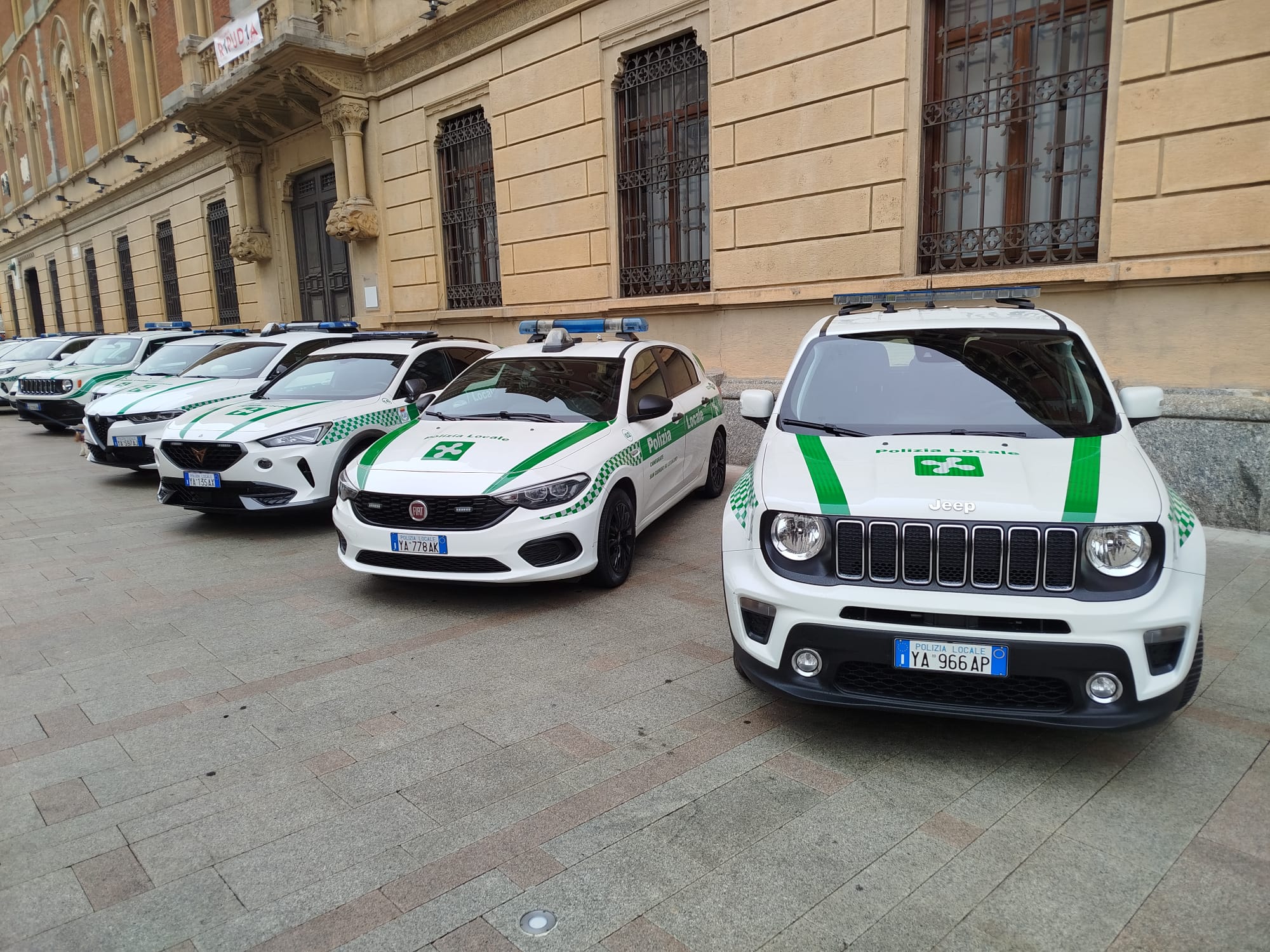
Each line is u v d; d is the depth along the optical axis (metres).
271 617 5.10
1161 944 2.33
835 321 4.77
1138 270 6.53
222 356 10.03
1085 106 7.00
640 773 3.27
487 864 2.73
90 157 25.77
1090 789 3.11
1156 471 3.42
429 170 13.21
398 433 5.91
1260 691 3.82
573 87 10.81
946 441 3.65
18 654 4.57
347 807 3.07
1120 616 2.92
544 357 6.56
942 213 7.91
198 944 2.39
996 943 2.34
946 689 3.12
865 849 2.78
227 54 15.39
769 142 8.84
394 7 13.23
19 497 8.92
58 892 2.62
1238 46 6.00
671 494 6.66
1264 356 6.16
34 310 33.78
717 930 2.42
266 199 17.50
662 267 10.45
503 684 4.10
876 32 7.88
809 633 3.18
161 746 3.54
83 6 23.38
